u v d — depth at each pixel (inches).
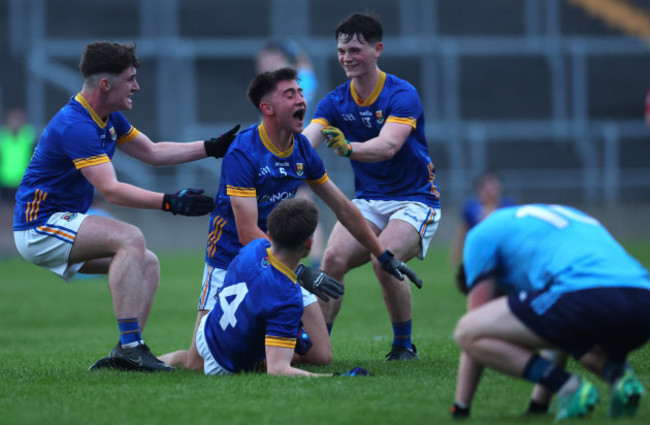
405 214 916.0
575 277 524.4
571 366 768.3
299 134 811.4
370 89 927.7
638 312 517.0
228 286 740.7
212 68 3745.1
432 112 3373.5
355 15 914.7
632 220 3179.1
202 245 3041.3
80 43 3412.9
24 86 3390.7
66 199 814.5
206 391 655.1
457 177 3105.3
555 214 551.2
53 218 804.6
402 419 558.9
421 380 695.1
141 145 880.9
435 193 955.3
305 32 3521.2
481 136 3213.6
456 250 2021.4
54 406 617.3
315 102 3181.6
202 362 792.9
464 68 3941.9
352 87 942.4
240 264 736.3
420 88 3681.1
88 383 713.6
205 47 3427.7
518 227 544.7
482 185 1988.2
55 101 3383.4
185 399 628.7
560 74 3614.7
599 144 3341.5
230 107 3563.0
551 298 520.1
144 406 610.2
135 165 2955.2
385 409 585.0
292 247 708.0
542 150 3417.8
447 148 3316.9
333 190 812.0
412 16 3742.6
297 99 776.9
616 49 3595.0
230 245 819.4
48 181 806.5
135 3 4030.5
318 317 826.8
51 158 797.9
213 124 3496.6
